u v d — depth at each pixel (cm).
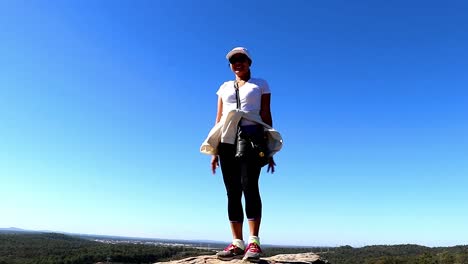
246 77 513
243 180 468
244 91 491
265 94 504
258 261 449
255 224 462
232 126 476
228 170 494
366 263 7288
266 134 495
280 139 489
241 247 487
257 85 498
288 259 611
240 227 495
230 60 507
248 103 485
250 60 512
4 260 7800
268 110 504
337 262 7275
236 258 482
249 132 473
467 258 7894
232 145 486
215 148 505
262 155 469
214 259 490
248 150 466
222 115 511
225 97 503
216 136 500
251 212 462
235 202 493
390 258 7700
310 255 660
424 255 8375
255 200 463
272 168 507
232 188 493
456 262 7594
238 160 483
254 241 459
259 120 481
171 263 502
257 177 474
